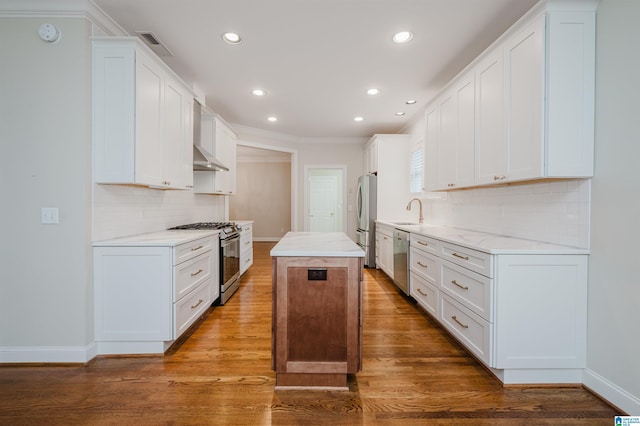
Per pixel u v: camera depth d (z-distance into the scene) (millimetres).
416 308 3217
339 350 1793
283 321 1787
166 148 2594
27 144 2061
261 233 8570
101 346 2191
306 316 1787
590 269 1784
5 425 1495
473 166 2482
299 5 2068
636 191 1533
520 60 1938
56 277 2074
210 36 2449
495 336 1818
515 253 1804
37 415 1565
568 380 1838
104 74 2131
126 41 2119
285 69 3027
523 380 1846
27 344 2080
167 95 2605
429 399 1714
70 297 2078
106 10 2137
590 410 1624
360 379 1909
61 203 2068
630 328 1563
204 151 3520
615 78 1642
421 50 2664
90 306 2129
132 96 2139
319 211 8320
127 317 2174
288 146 5898
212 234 3027
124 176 2152
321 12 2143
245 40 2508
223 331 2625
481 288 1931
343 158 6113
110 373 1969
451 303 2342
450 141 2873
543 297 1812
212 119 3762
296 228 6039
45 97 2059
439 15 2176
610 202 1662
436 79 3260
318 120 4824
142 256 2166
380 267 4793
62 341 2076
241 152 7809
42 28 2004
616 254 1631
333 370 1785
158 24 2293
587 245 1801
